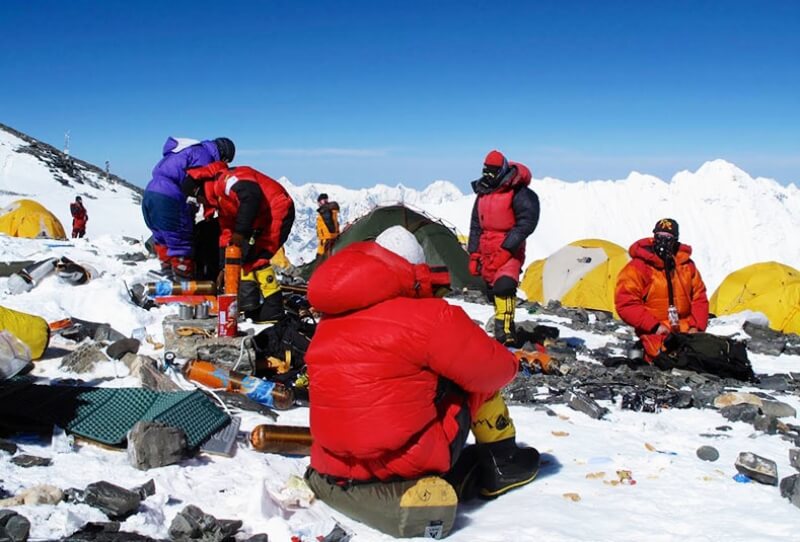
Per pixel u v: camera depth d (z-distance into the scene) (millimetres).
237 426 5312
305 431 5172
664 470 5340
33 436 4910
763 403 7305
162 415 4996
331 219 17578
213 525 3799
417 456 4082
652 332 9234
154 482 4293
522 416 6691
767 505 4699
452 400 4289
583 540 4133
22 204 21828
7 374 5375
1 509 3600
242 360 6711
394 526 4090
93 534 3613
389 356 3986
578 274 16578
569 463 5453
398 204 17047
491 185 9586
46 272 10117
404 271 4156
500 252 9680
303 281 16297
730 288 15312
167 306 9906
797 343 12508
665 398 7508
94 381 6336
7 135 72438
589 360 9961
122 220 53594
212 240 11266
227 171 8844
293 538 3877
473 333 4070
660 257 9336
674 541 4145
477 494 4840
